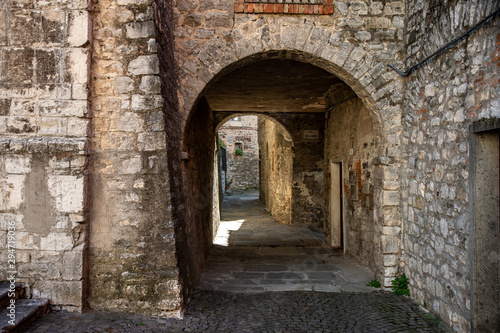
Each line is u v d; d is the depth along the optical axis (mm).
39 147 3557
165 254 3721
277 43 4715
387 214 4824
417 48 4418
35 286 3564
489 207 3252
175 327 3488
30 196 3570
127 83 3762
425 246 4191
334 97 7840
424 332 3607
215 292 4750
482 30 3182
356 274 5668
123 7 3758
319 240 9148
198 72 4652
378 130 5086
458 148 3549
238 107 9938
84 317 3473
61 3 3637
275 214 13562
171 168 3936
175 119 4457
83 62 3635
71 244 3572
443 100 3840
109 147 3738
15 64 3633
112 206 3725
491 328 3223
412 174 4523
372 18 4801
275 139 13492
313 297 4629
